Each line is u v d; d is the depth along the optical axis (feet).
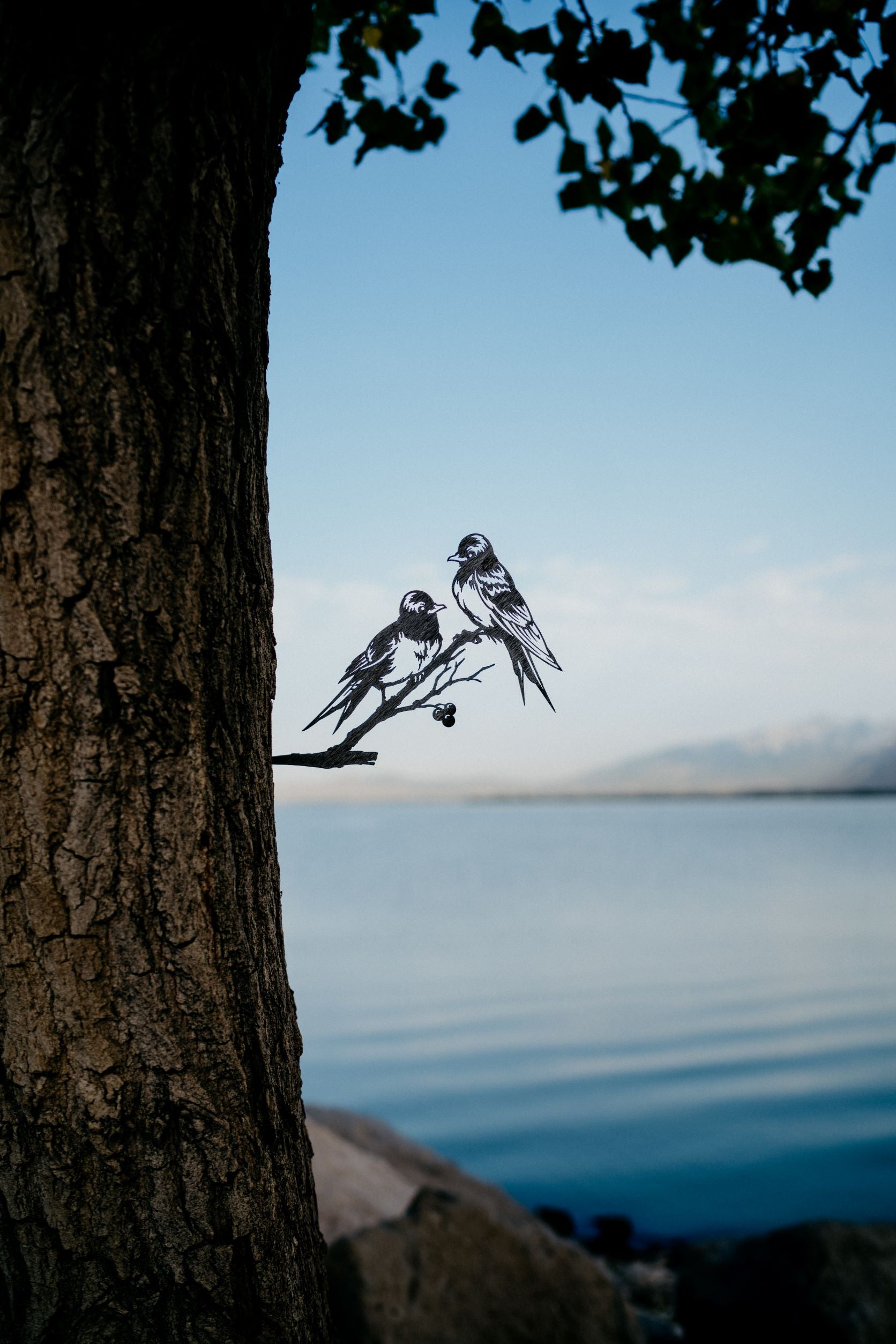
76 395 5.09
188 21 5.32
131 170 5.19
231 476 5.61
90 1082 5.26
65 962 5.21
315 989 63.57
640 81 9.93
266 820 5.91
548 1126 36.27
